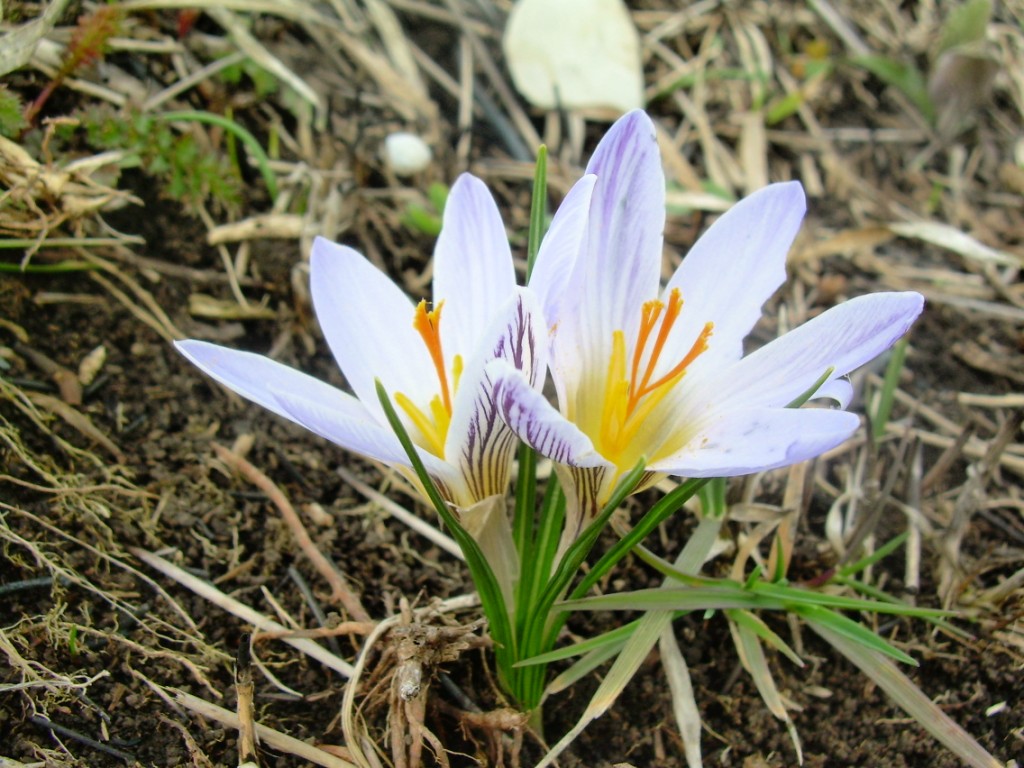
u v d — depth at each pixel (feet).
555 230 0.32
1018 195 0.70
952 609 0.48
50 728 0.37
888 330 0.32
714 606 0.40
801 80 0.75
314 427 0.31
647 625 0.39
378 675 0.41
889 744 0.44
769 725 0.44
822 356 0.34
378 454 0.32
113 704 0.39
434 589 0.47
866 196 0.69
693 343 0.36
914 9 0.79
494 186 0.66
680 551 0.48
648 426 0.36
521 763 0.41
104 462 0.47
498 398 0.30
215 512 0.47
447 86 0.70
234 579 0.45
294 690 0.42
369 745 0.39
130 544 0.44
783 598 0.40
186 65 0.61
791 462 0.30
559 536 0.39
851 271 0.65
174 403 0.50
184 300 0.54
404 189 0.63
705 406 0.35
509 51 0.70
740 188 0.69
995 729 0.44
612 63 0.70
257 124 0.62
